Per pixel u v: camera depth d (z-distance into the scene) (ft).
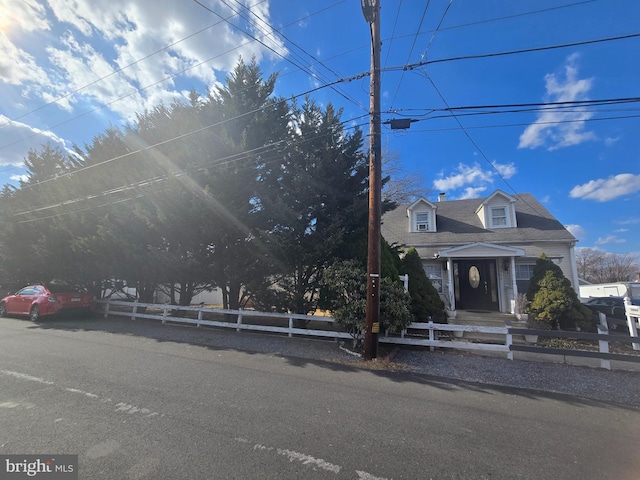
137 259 37.27
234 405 14.85
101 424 12.58
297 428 12.75
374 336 24.44
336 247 32.14
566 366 23.49
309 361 23.67
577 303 34.81
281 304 34.32
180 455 10.52
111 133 45.75
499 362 24.39
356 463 10.42
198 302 70.28
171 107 40.52
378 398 16.49
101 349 25.16
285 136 39.01
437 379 20.34
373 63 25.63
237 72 38.45
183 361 22.43
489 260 48.83
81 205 43.47
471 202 62.08
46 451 10.57
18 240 51.31
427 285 37.22
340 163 34.30
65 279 48.19
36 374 18.54
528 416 14.80
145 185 36.55
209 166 34.09
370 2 24.81
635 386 19.54
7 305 42.27
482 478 9.86
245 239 36.27
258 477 9.49
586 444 12.23
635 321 33.37
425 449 11.45
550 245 47.62
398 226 60.08
